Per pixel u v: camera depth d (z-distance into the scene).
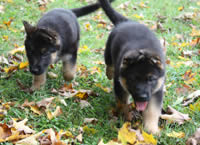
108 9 1.83
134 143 1.34
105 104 1.58
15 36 2.06
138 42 1.47
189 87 1.67
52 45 1.61
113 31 1.68
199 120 1.48
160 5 2.87
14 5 2.47
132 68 1.39
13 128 1.34
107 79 1.79
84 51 2.03
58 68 1.84
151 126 1.43
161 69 1.40
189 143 1.35
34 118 1.43
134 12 2.67
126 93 1.50
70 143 1.32
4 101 1.51
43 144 1.30
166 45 2.07
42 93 1.60
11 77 1.69
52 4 2.68
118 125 1.47
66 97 1.58
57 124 1.41
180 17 2.53
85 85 1.70
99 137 1.37
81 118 1.47
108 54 1.71
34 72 1.58
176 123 1.46
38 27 1.63
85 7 1.99
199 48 2.08
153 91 1.41
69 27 1.74
